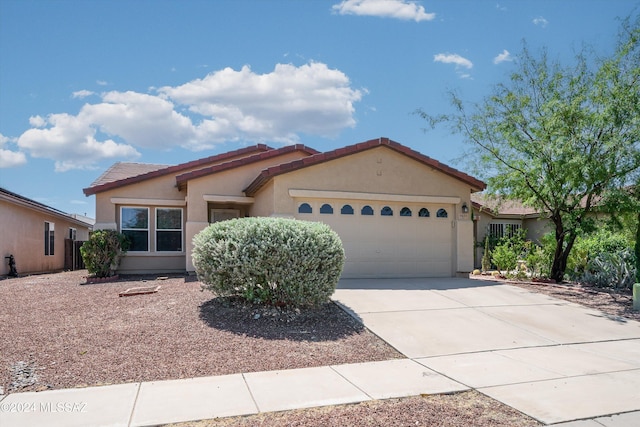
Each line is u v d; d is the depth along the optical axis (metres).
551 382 6.10
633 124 11.56
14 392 5.45
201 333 7.88
